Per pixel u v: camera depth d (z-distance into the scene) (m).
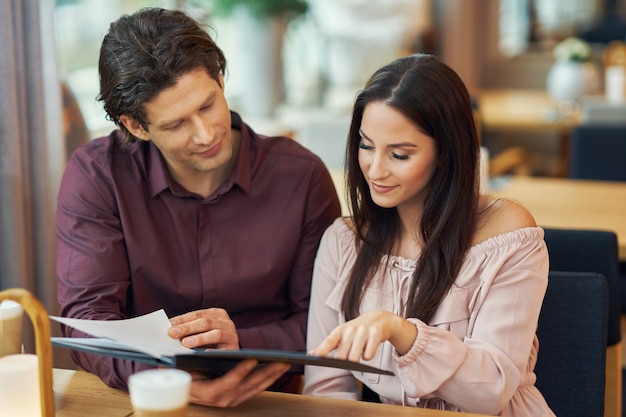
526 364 1.54
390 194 1.54
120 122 1.74
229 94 4.59
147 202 1.80
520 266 1.53
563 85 5.04
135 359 1.34
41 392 1.22
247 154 1.82
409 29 5.38
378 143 1.50
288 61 5.08
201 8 3.93
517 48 7.92
